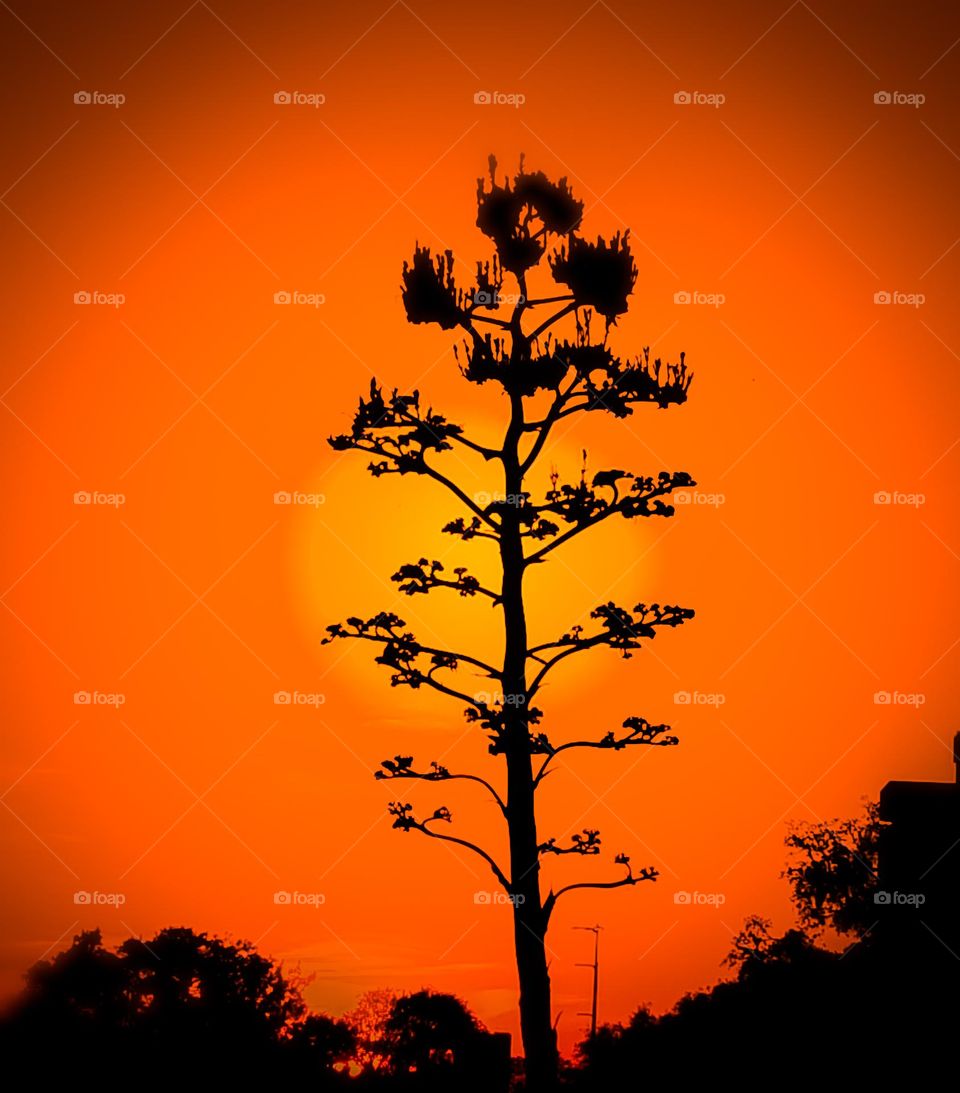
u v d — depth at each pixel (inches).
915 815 1273.4
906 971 1226.6
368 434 1091.9
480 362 1099.9
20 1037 1696.6
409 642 1055.0
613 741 1040.2
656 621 1054.4
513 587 1065.5
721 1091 1280.8
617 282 1125.7
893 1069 1173.7
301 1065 1974.7
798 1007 1267.2
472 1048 2268.7
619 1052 1444.4
